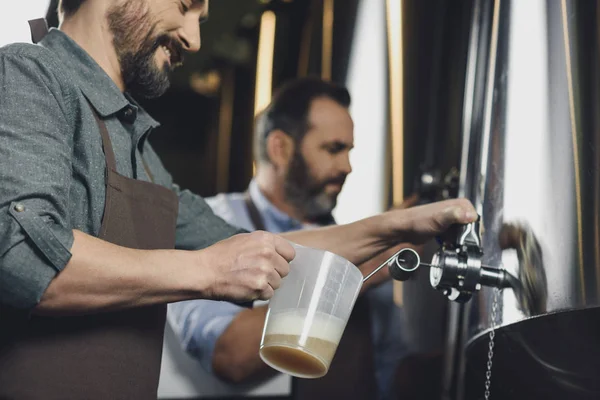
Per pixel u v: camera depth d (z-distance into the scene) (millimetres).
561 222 994
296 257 991
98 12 1156
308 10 2199
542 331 1028
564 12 1041
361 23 2068
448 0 1985
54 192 948
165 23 1179
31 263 908
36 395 985
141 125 1182
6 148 946
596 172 953
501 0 1227
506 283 1068
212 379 1776
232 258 971
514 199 1094
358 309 1839
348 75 2057
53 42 1126
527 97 1098
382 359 1834
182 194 1365
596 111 962
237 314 1790
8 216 912
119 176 1085
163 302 971
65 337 1011
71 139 1037
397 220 1237
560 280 983
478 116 1302
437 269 1089
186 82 2457
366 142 1973
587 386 1061
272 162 1934
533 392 1150
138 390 1062
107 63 1161
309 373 973
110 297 944
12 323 999
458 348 1695
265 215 1925
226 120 2342
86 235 957
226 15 2406
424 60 2008
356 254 1280
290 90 1951
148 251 971
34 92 996
